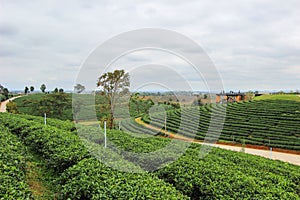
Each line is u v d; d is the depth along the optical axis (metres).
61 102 34.47
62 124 17.09
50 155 9.57
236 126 34.84
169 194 6.03
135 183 6.46
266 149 27.83
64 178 7.95
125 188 6.16
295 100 50.38
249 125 35.00
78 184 6.93
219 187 7.20
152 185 6.44
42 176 9.63
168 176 8.24
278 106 44.19
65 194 7.14
